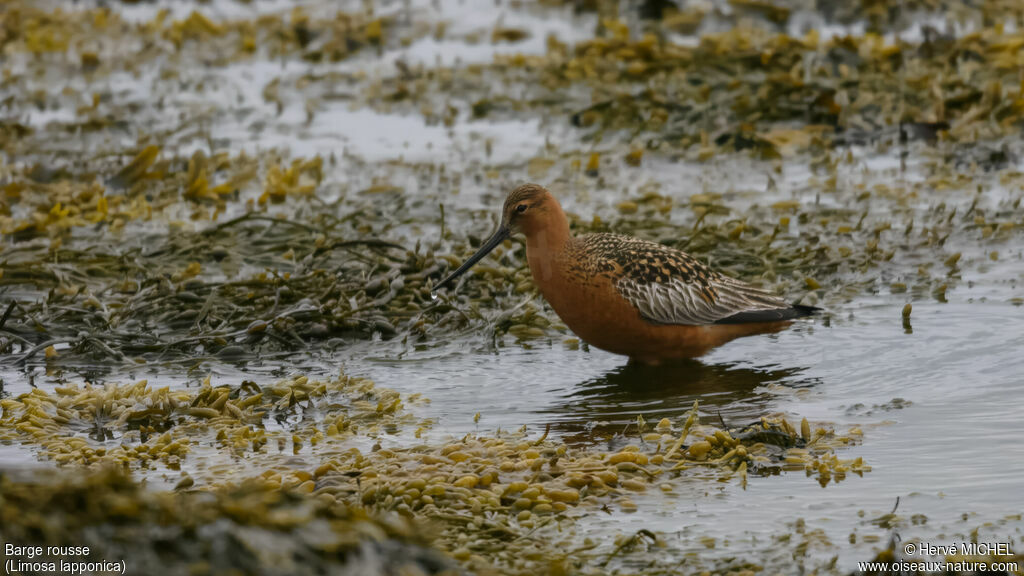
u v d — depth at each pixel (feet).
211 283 44.93
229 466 31.07
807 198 55.06
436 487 28.45
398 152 62.80
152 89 72.74
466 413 35.29
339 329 42.63
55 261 48.24
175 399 35.22
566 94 69.67
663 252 39.91
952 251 48.67
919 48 71.00
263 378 38.70
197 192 56.80
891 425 32.91
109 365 39.99
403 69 72.84
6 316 41.55
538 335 42.45
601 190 56.70
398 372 39.14
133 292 45.91
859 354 39.09
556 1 88.43
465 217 53.47
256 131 66.44
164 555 18.79
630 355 39.91
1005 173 56.85
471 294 45.32
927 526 26.78
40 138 64.44
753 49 70.95
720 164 60.13
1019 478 29.07
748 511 27.96
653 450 31.83
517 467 30.07
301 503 21.49
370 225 52.01
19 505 19.19
